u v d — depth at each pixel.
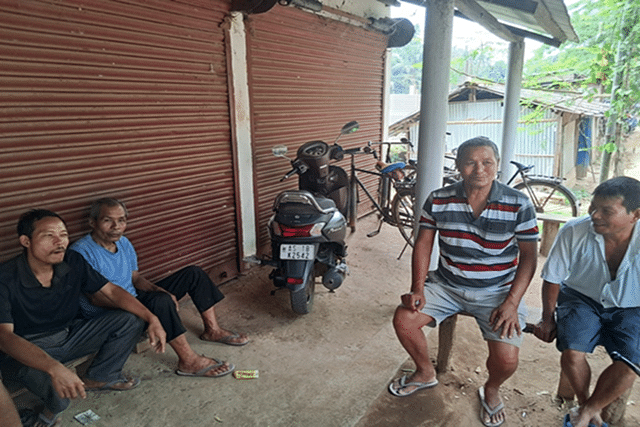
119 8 2.86
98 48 2.80
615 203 1.93
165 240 3.47
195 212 3.68
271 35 4.18
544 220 4.68
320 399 2.49
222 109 3.76
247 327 3.30
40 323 2.18
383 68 6.25
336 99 5.37
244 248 4.25
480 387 2.58
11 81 2.43
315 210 3.34
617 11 6.62
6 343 1.94
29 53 2.48
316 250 3.35
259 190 4.37
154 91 3.18
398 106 20.48
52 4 2.53
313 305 3.66
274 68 4.31
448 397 2.50
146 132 3.18
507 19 5.45
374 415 2.36
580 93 9.63
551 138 10.42
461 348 3.00
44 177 2.66
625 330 2.05
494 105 11.20
